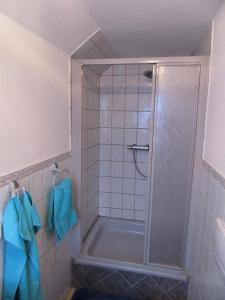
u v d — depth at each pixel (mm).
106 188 2758
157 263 1892
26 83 1235
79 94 1838
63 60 1682
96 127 2549
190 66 1646
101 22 1557
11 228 1055
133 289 1863
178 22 1538
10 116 1113
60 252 1765
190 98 1670
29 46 1243
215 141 1307
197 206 1695
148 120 2553
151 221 1861
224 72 1203
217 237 1139
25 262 1130
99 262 1918
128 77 2523
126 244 2469
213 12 1366
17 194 1140
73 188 1954
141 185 2674
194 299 1584
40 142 1406
